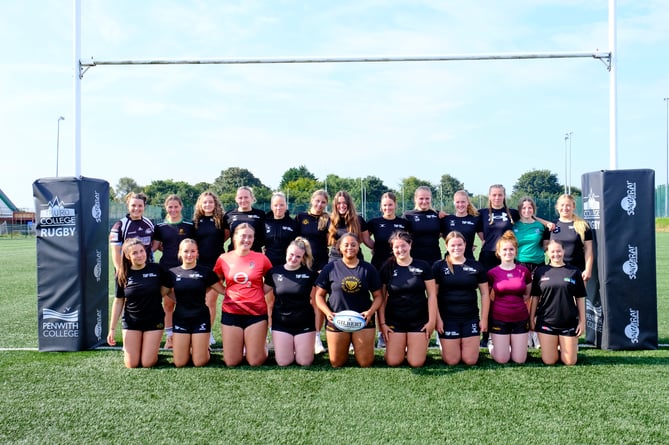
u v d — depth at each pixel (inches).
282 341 184.4
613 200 207.3
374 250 220.8
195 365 184.2
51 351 208.1
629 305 205.5
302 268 187.5
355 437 123.6
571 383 162.6
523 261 215.3
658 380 165.2
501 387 159.0
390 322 183.6
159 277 184.9
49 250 209.8
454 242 187.3
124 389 158.7
